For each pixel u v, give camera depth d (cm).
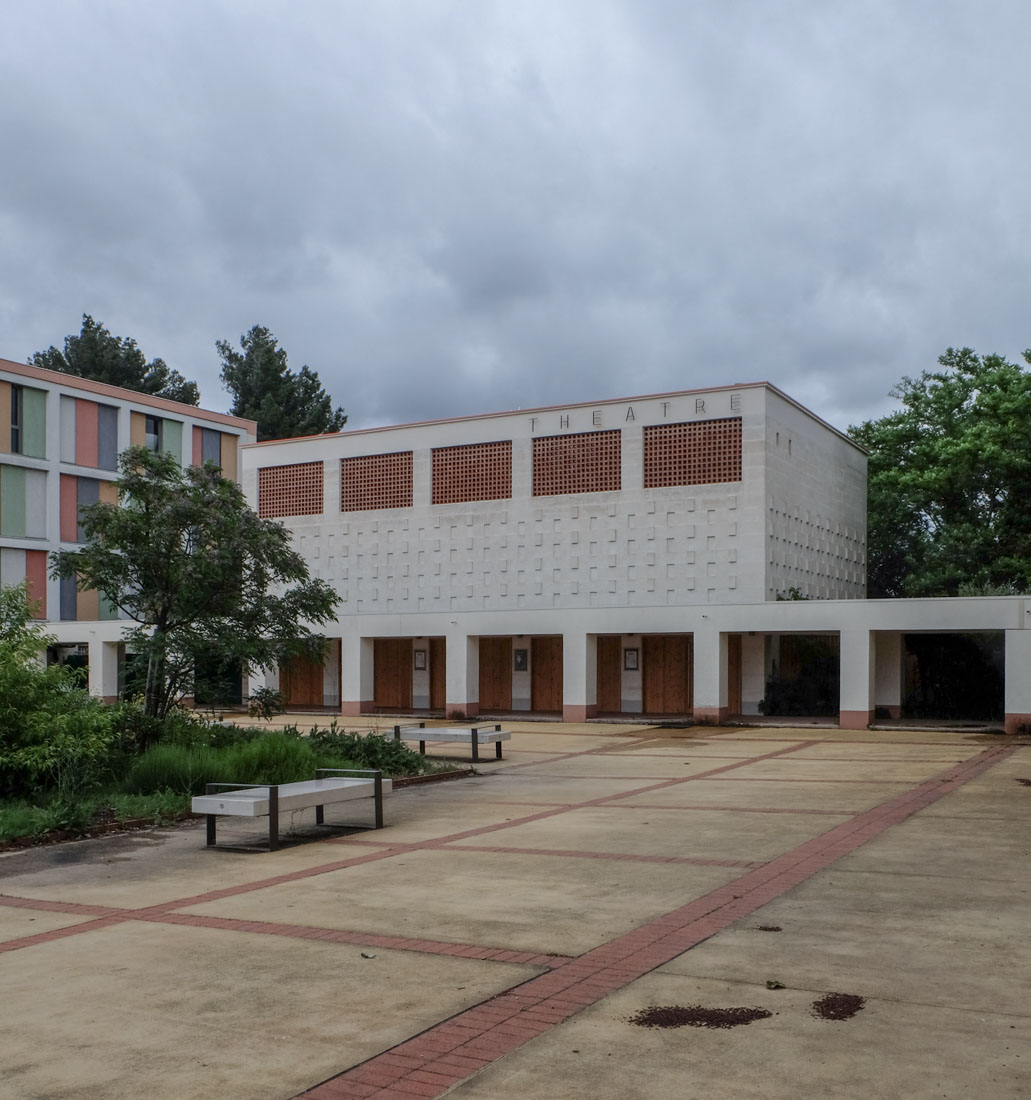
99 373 6575
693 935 780
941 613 2859
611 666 3688
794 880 967
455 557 3875
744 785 1736
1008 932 781
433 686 4016
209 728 1911
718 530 3441
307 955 745
